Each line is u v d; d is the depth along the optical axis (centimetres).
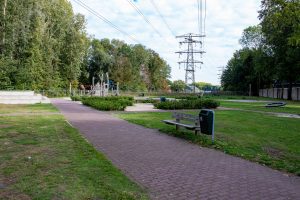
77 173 687
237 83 9194
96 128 1429
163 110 2617
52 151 899
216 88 13325
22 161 785
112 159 850
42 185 607
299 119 1986
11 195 557
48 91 6169
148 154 922
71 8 7319
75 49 6988
